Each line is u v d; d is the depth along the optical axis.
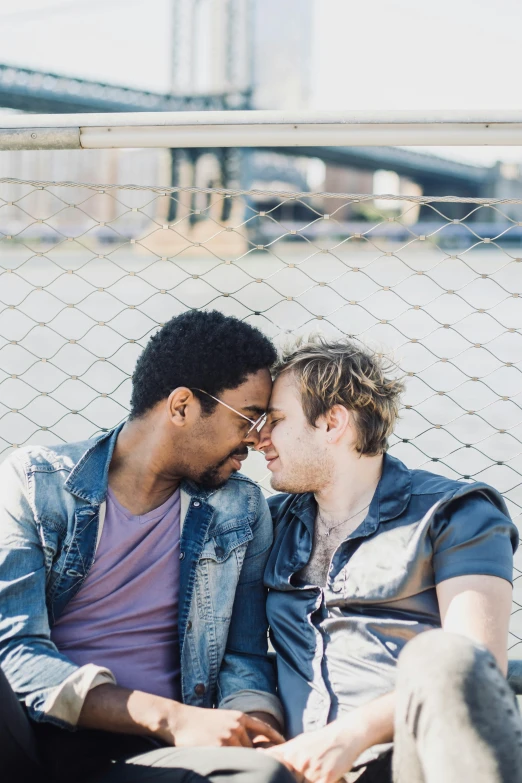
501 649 1.46
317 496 1.72
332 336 1.79
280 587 1.72
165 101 38.72
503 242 18.28
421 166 50.16
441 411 5.61
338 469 1.69
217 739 1.44
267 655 1.78
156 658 1.67
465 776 1.15
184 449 1.67
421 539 1.56
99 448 1.72
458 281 12.98
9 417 5.84
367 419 1.67
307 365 1.68
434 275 13.73
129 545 1.67
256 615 1.77
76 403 6.31
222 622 1.71
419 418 5.45
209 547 1.71
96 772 1.53
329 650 1.62
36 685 1.49
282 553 1.75
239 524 1.75
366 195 1.85
